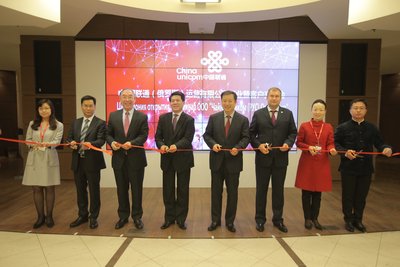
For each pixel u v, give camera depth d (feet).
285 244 10.82
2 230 11.94
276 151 11.65
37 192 12.26
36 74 20.02
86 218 12.71
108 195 17.44
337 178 20.74
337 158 20.65
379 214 14.15
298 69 19.89
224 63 19.63
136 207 12.12
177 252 10.17
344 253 10.16
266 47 19.69
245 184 19.76
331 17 16.16
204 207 15.24
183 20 17.01
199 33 19.43
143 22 19.42
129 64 19.58
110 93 19.74
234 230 11.85
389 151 11.50
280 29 19.65
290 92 19.94
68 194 17.22
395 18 11.28
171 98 11.84
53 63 19.98
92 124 12.14
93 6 14.88
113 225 12.50
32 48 19.80
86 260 9.57
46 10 12.17
